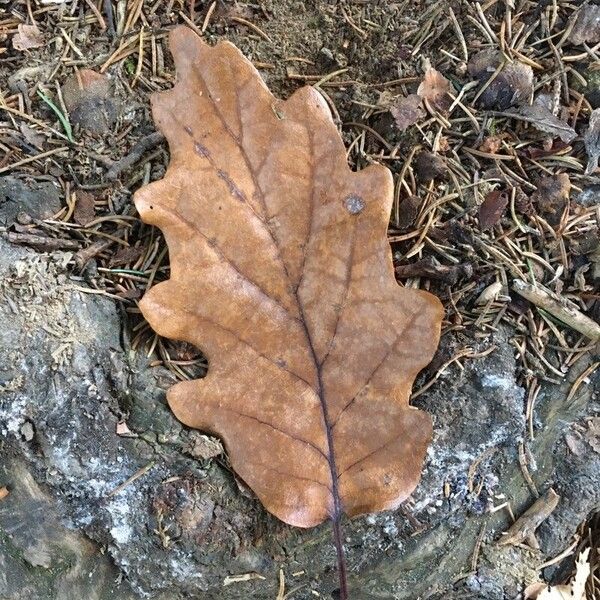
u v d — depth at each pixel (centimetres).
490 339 25
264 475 23
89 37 26
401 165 26
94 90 25
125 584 24
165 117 23
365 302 23
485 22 26
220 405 23
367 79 26
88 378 23
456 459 25
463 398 25
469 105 26
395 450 23
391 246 25
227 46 23
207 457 23
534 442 26
